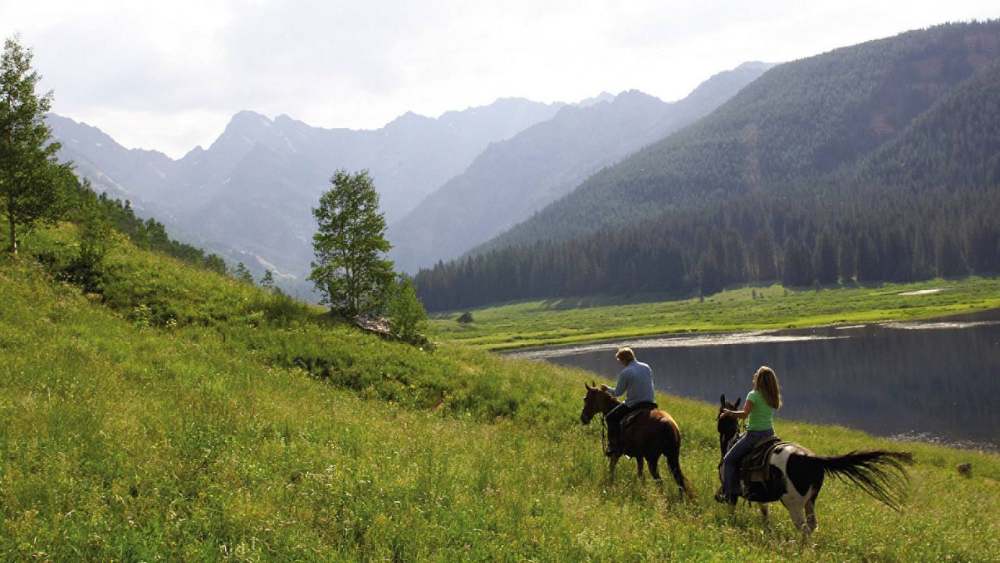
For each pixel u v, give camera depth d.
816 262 178.12
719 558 7.50
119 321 20.36
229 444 9.52
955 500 14.98
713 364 62.41
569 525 8.23
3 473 7.54
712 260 198.50
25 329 16.58
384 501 8.02
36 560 5.74
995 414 35.53
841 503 12.23
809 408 39.94
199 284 25.59
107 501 7.29
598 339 100.69
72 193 26.89
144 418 10.48
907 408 38.28
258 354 20.41
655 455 11.50
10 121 23.00
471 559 6.68
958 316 89.00
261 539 6.50
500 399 20.55
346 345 22.48
